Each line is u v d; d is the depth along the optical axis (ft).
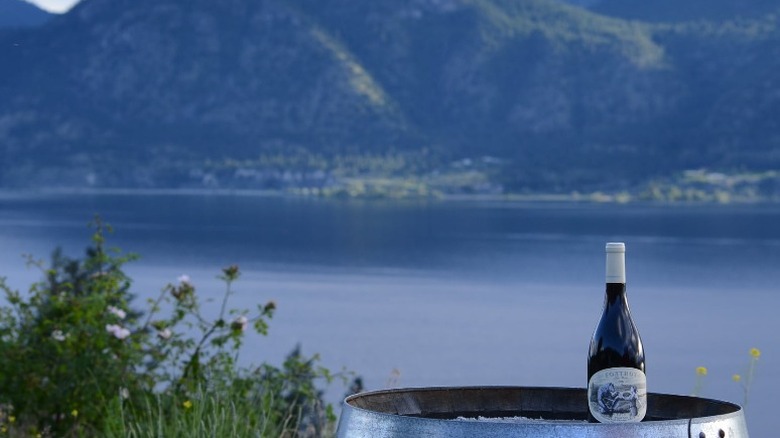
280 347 182.60
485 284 329.11
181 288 22.25
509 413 8.59
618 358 7.90
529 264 409.08
